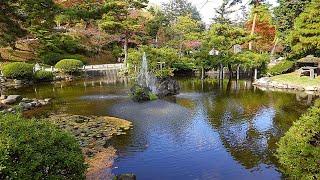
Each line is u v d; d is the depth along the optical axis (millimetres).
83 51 50531
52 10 17438
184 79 36375
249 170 10180
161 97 23516
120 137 13641
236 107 19797
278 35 40500
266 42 45375
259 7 40844
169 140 13234
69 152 7031
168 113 17859
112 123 15914
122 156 11445
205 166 10562
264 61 33875
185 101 22000
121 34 45594
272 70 33219
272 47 45281
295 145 8305
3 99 20531
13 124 6961
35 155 6418
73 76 37906
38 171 6449
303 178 7809
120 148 12281
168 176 9859
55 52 45406
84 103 21328
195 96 24172
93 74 39812
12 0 17750
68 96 24469
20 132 6746
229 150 12039
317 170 7781
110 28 40344
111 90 27125
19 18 19375
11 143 6242
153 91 23891
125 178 9125
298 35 29703
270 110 18812
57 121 16344
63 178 6734
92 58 50469
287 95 24062
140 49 36938
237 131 14516
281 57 43000
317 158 7816
